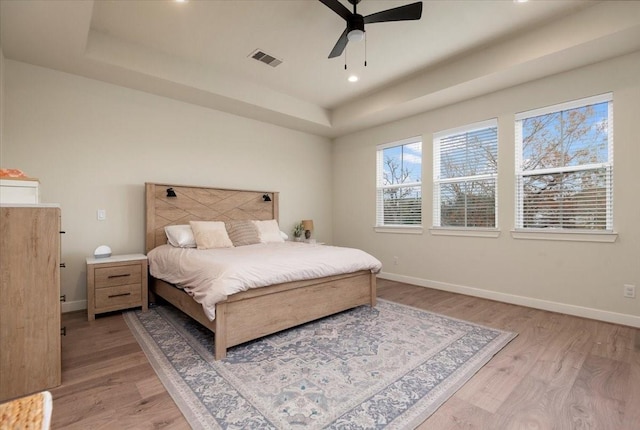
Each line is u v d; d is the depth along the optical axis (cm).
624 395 173
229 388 181
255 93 410
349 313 318
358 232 543
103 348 235
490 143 379
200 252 308
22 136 302
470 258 393
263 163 491
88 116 338
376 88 423
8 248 170
